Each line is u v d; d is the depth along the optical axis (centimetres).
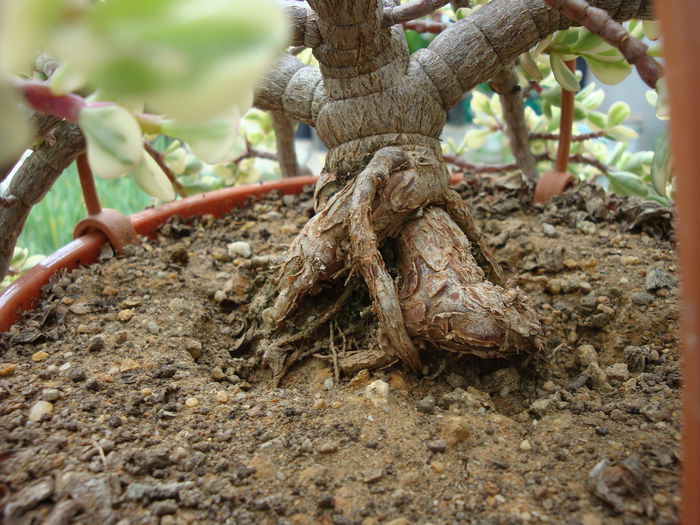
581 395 14
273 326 16
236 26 6
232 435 12
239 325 18
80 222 20
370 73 15
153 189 10
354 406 13
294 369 16
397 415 13
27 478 11
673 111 7
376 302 14
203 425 13
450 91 15
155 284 18
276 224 23
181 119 7
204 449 12
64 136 17
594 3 14
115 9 6
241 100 9
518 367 15
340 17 13
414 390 14
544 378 15
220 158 9
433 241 15
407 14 14
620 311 16
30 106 8
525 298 14
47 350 15
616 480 10
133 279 18
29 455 11
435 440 12
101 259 19
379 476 11
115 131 8
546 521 10
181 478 11
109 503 10
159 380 14
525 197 23
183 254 20
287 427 13
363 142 15
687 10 6
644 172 25
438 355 15
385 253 16
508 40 15
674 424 12
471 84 16
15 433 12
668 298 16
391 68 15
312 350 16
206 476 11
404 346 14
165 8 6
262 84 17
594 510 10
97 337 15
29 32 6
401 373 15
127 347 15
